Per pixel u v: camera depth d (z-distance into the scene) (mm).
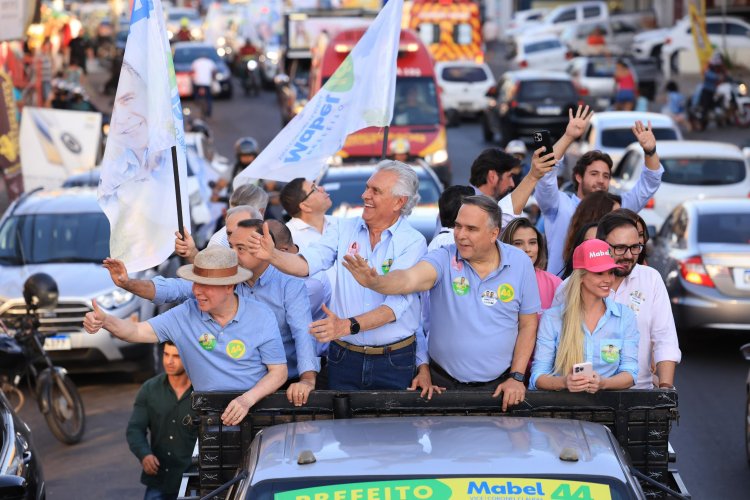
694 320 16828
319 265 8172
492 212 7633
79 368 16188
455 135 45656
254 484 5836
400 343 8156
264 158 9906
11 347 14156
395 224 8195
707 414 14273
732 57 52875
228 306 7594
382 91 10000
